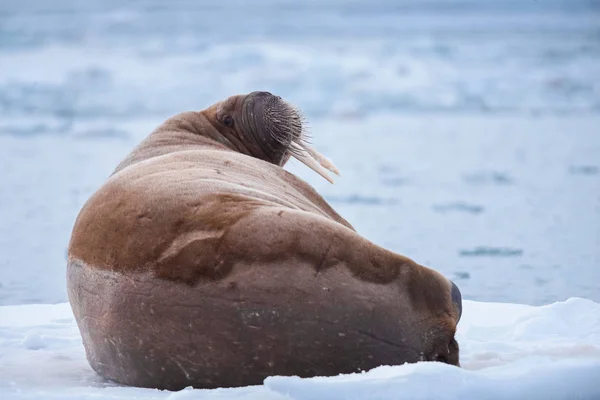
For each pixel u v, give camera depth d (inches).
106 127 3954.2
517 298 1203.9
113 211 665.6
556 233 1721.2
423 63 6368.1
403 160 2928.2
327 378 579.8
